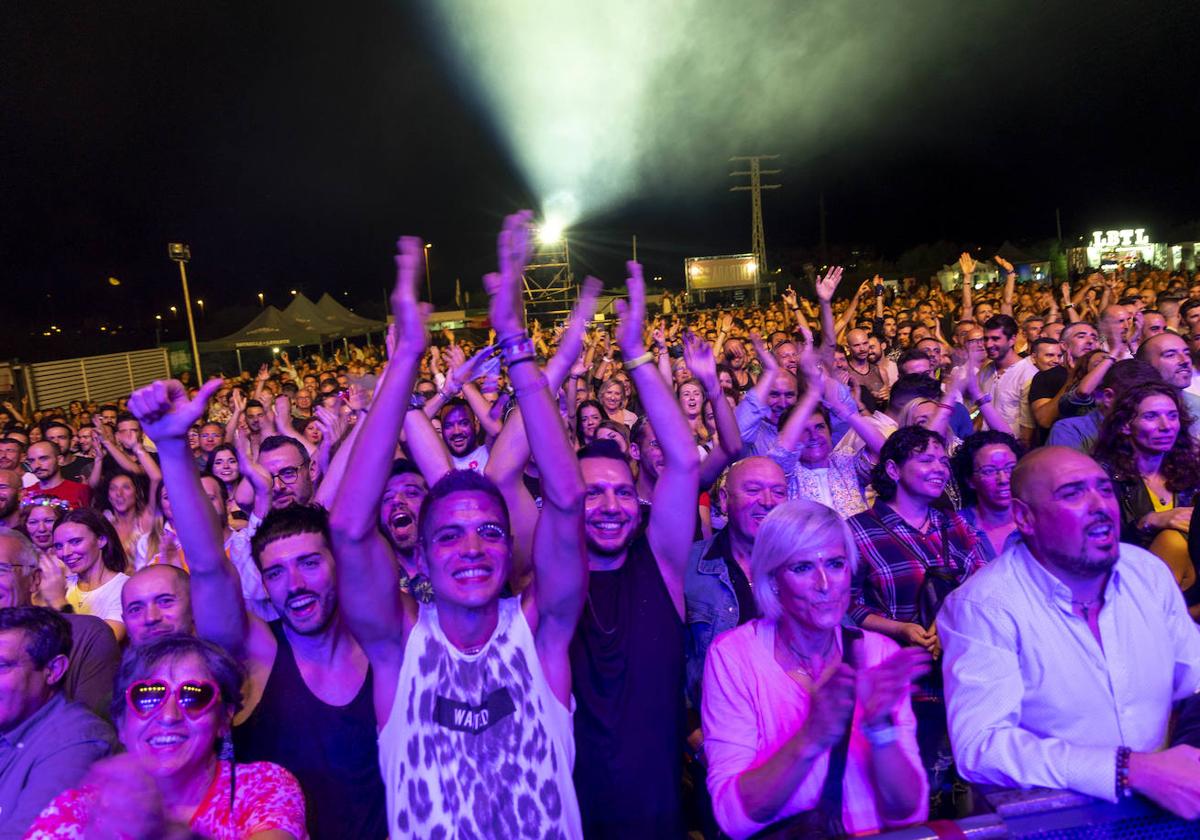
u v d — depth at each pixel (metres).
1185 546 3.19
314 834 2.35
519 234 2.10
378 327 33.84
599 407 6.52
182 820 2.14
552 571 2.18
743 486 3.26
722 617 3.24
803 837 1.98
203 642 2.25
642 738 2.43
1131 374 4.14
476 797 2.01
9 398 21.34
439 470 3.27
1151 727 2.23
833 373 6.53
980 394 4.86
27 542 3.36
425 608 2.17
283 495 4.70
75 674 3.06
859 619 3.36
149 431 2.22
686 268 47.09
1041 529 2.23
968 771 2.23
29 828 2.16
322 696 2.46
